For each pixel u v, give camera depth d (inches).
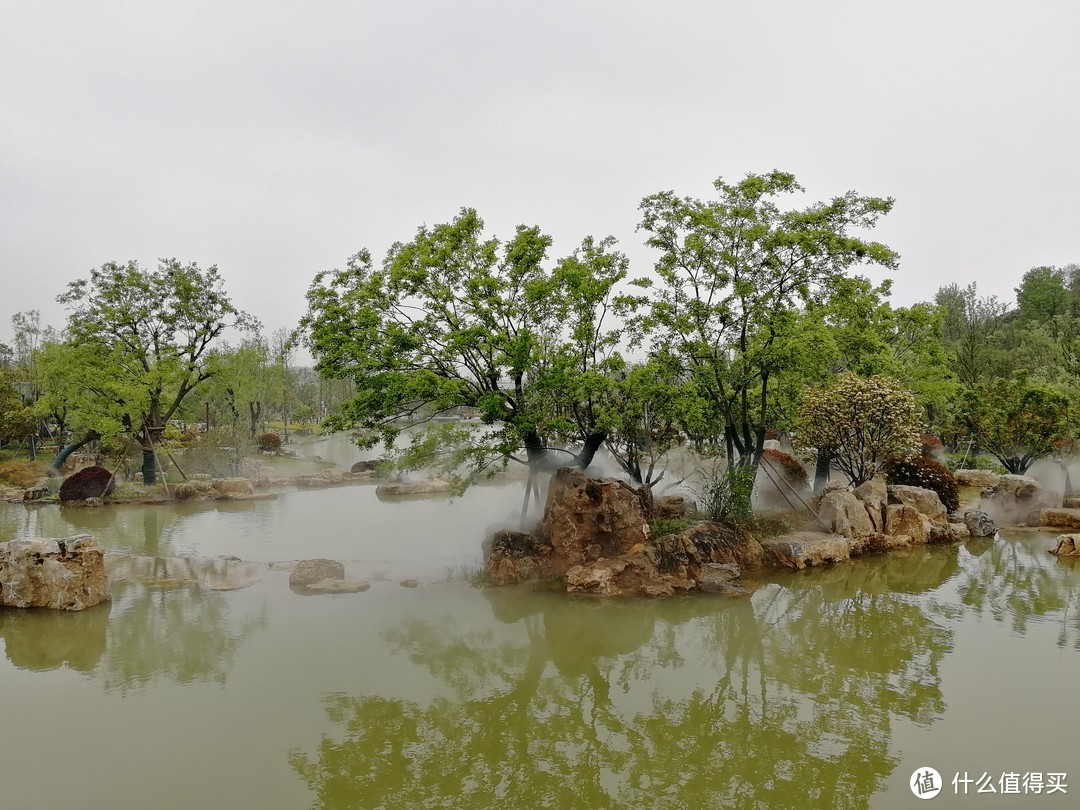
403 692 446.6
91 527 1008.9
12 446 1925.4
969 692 431.2
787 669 478.3
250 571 723.4
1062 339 1996.8
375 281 738.2
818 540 766.5
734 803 320.2
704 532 717.3
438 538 923.4
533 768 355.6
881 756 358.3
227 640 535.2
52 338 2129.7
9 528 997.2
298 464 1886.1
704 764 356.8
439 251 724.7
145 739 381.7
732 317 786.8
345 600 636.1
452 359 735.1
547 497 740.7
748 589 655.1
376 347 717.9
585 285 755.4
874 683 449.7
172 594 650.2
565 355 754.2
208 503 1263.5
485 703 432.5
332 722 404.8
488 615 596.1
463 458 730.2
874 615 589.6
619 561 667.4
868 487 868.6
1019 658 486.0
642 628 566.9
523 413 727.7
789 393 933.8
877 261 733.9
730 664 491.2
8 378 1731.1
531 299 741.3
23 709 418.3
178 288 1411.2
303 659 498.9
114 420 1302.9
